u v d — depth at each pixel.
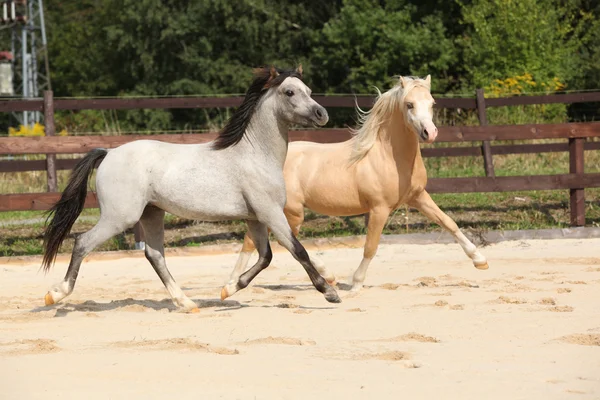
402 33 36.72
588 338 8.24
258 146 10.38
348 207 12.08
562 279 12.55
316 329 9.09
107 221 10.38
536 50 33.50
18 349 8.30
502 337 8.45
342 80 42.22
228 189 10.34
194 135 18.08
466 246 12.36
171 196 10.30
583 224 18.59
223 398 6.38
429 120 11.12
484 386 6.58
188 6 42.81
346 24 38.25
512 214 19.66
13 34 47.28
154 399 6.38
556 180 18.53
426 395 6.37
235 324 9.53
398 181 11.70
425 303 10.69
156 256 10.81
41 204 17.38
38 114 44.78
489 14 34.69
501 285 12.18
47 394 6.55
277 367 7.32
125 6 44.81
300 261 10.38
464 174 22.91
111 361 7.64
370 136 11.84
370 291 12.02
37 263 16.47
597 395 6.30
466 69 35.25
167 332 9.13
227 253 17.23
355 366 7.33
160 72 43.72
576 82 35.94
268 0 43.03
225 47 43.00
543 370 7.06
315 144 12.66
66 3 65.56
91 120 42.66
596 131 18.73
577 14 39.47
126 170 10.33
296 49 43.22
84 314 10.49
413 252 16.59
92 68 51.34
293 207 12.48
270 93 10.36
